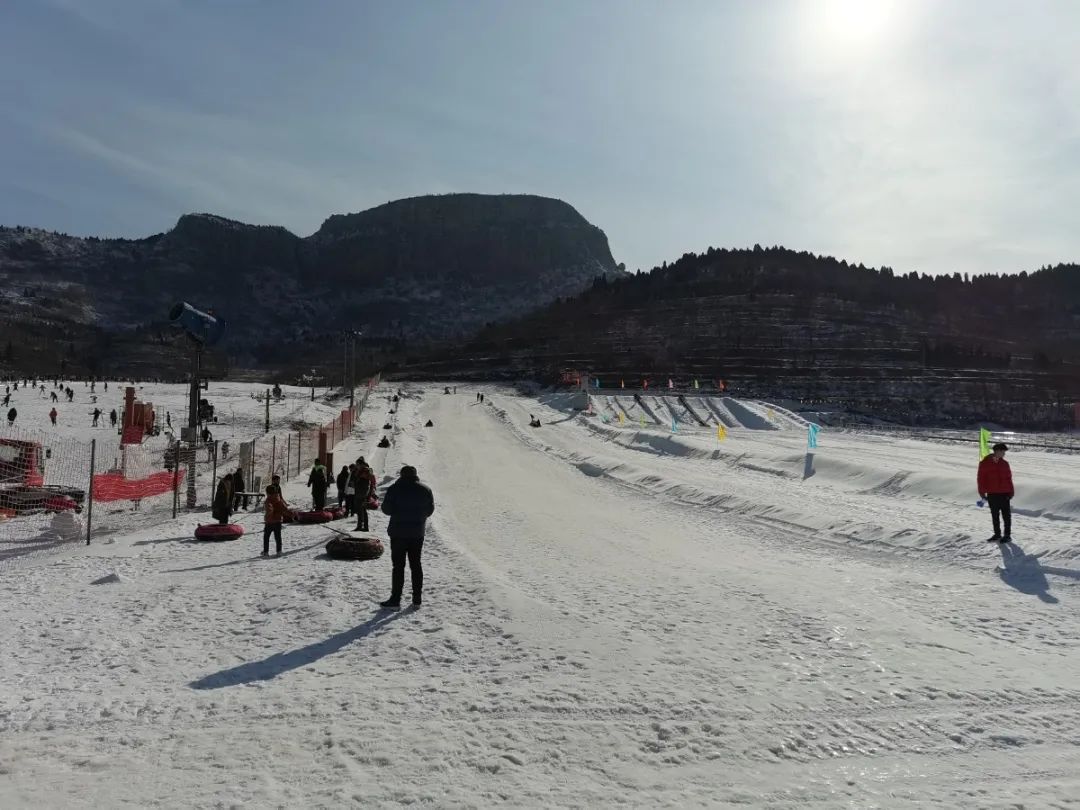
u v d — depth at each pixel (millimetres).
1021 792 4902
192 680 7082
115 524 20078
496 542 17141
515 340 196500
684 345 167500
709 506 23516
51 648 8242
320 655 7863
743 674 7090
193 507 22797
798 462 30812
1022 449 50781
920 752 5496
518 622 8922
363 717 6070
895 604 10000
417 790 4812
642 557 14969
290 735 5703
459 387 132000
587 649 7867
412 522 9891
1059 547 12875
